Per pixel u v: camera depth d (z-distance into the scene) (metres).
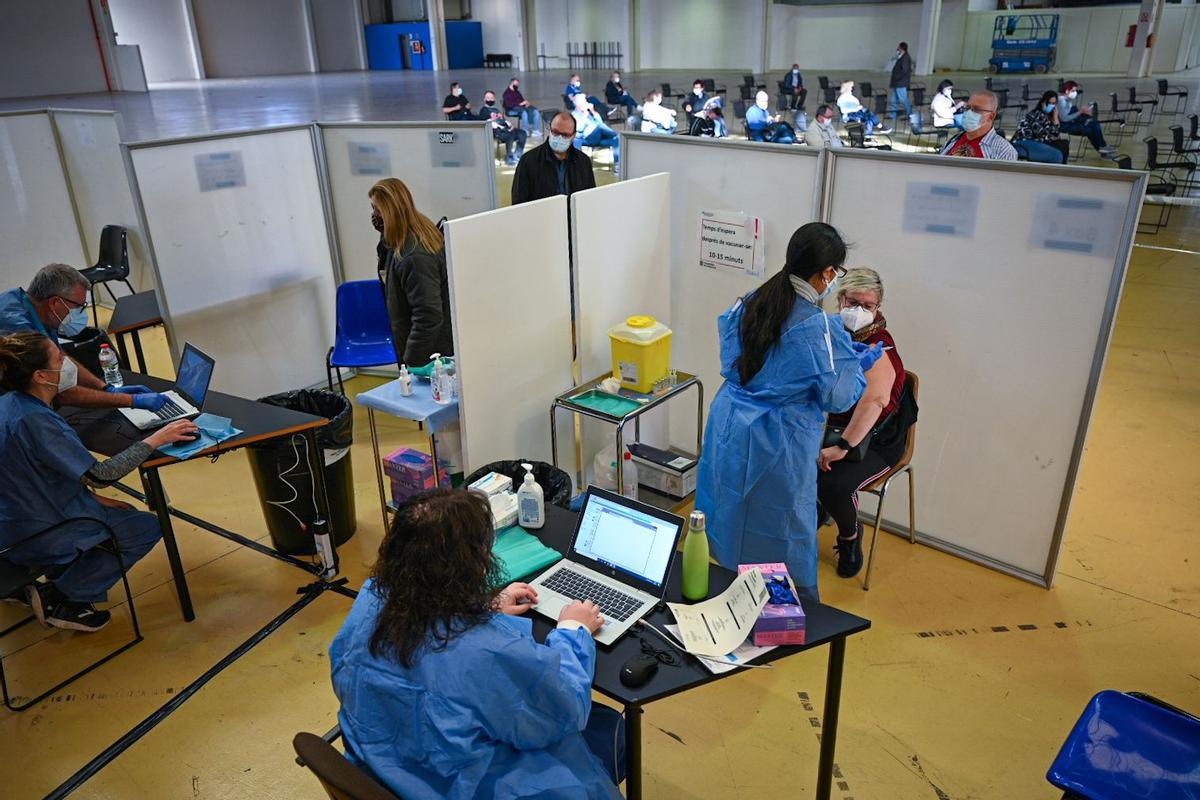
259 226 4.36
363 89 19.64
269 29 24.69
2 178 5.54
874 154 2.90
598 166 10.73
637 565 2.02
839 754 2.33
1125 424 4.16
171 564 2.87
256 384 4.55
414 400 3.08
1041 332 2.77
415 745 1.43
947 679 2.60
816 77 21.00
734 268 3.43
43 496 2.59
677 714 2.50
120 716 2.53
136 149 3.79
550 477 2.83
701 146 3.38
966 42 21.34
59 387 2.78
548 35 25.67
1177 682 2.56
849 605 2.96
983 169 2.71
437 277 3.54
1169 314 5.66
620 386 3.23
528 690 1.44
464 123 4.24
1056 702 2.50
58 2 18.38
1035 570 3.04
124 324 4.10
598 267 3.30
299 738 1.49
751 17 22.84
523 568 2.08
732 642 1.82
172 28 22.94
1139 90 16.78
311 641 2.84
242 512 3.64
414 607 1.43
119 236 5.45
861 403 2.69
